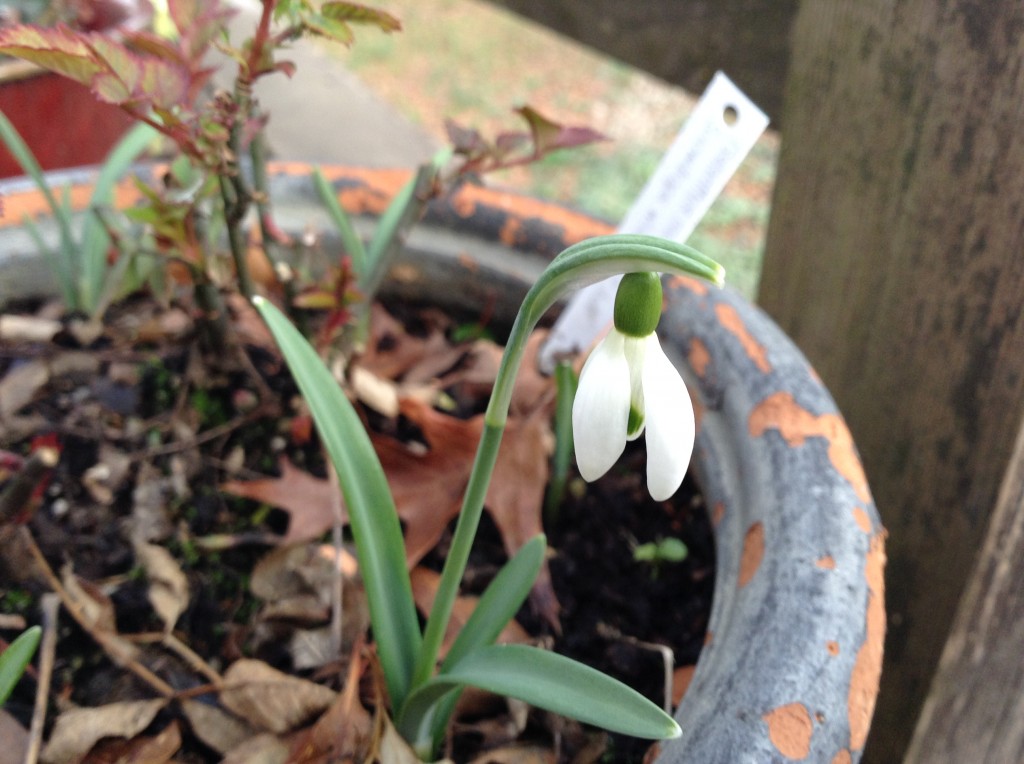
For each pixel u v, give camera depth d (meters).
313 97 0.41
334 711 0.17
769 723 0.13
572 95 0.75
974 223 0.21
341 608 0.19
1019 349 0.21
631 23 0.29
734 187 0.62
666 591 0.21
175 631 0.20
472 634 0.16
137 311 0.26
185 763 0.17
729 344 0.20
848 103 0.22
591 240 0.10
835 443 0.17
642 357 0.11
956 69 0.20
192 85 0.16
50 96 0.28
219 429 0.23
